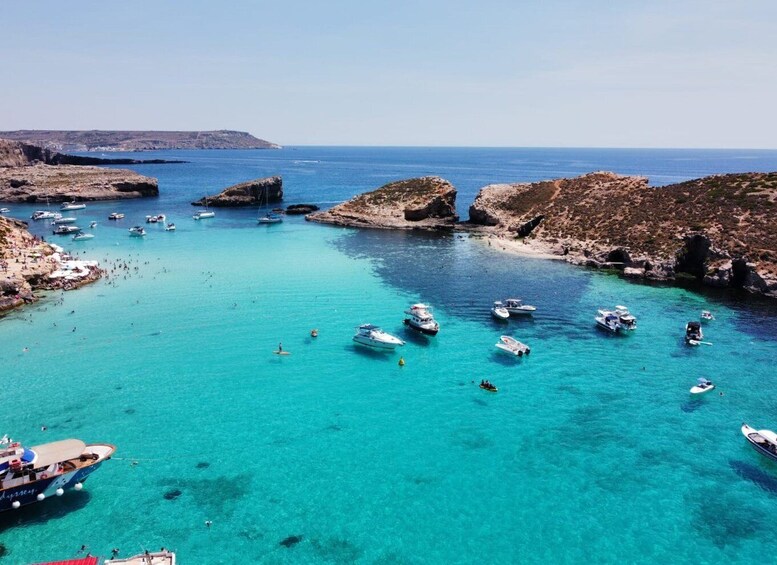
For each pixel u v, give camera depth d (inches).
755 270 3307.1
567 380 2116.1
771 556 1245.1
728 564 1222.3
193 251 4301.2
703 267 3597.4
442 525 1336.1
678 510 1396.4
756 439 1662.2
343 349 2394.2
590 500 1432.1
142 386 2032.5
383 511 1384.1
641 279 3585.1
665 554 1248.8
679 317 2837.1
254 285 3329.2
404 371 2187.5
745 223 3725.4
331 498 1433.3
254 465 1571.1
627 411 1886.1
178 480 1498.5
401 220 5565.9
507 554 1242.6
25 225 5078.7
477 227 5374.0
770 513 1390.3
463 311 2901.1
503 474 1537.9
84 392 1975.9
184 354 2319.1
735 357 2330.2
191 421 1798.7
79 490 1451.8
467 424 1801.2
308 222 5816.9
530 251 4372.5
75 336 2492.6
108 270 3666.3
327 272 3654.0
